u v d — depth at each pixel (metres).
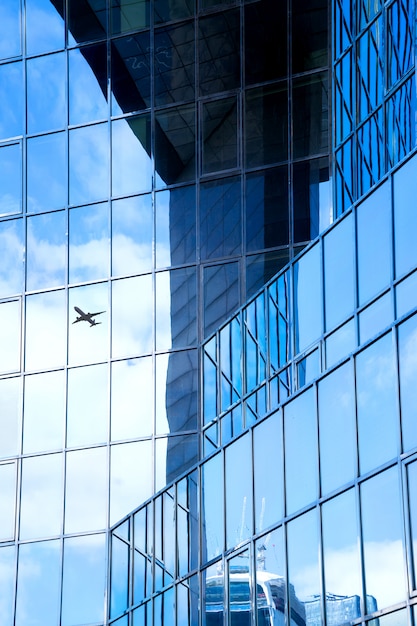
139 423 61.47
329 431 37.69
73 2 68.38
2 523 62.34
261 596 40.94
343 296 40.50
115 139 65.88
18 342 65.06
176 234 63.28
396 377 34.44
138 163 65.12
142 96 65.81
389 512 33.97
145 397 61.78
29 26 68.81
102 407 62.53
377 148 48.16
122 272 64.06
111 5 67.56
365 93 50.41
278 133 62.03
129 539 57.09
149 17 66.50
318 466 38.09
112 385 62.59
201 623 44.69
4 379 64.69
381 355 35.38
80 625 59.25
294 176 61.09
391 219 36.84
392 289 36.22
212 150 63.34
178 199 63.62
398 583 33.19
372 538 34.62
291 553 39.09
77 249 65.38
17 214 66.94
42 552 61.28
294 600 38.50
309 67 62.25
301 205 60.56
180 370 61.28
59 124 67.31
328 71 61.84
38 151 67.31
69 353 63.97
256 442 42.59
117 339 63.22
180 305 62.16
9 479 63.06
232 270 61.25
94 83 67.00
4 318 65.62
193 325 61.53
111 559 58.28
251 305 51.91
